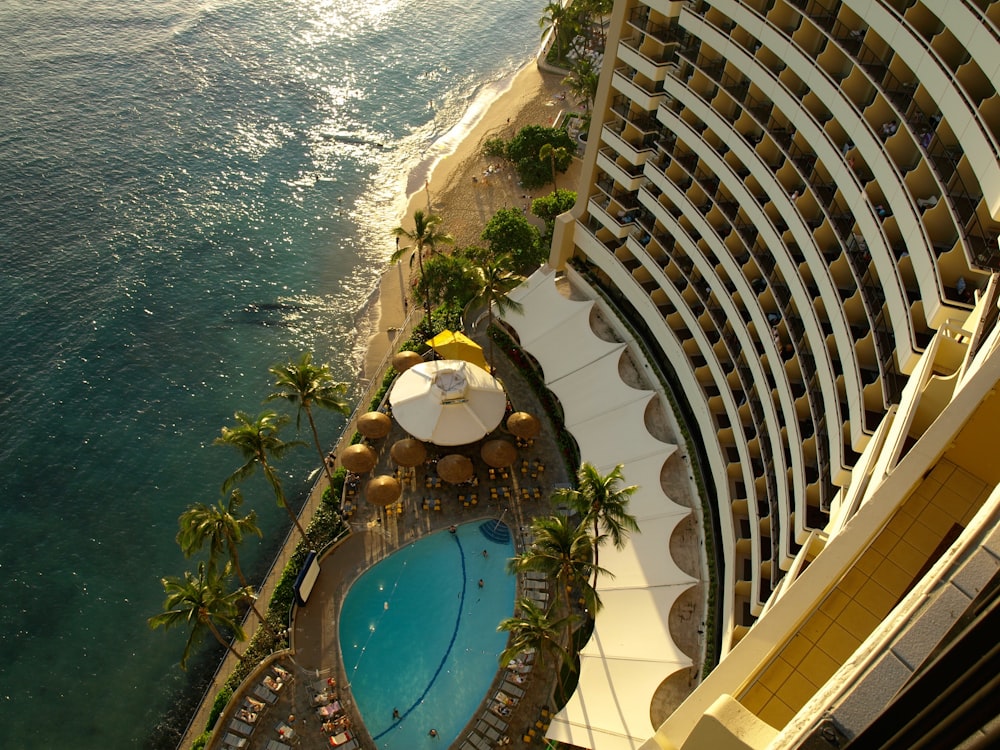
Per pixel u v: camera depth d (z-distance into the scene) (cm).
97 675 5038
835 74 3609
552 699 4550
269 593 5203
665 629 4278
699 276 5209
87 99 10844
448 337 6269
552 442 5984
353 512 5522
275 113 10969
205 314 7738
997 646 742
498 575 5216
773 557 3831
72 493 6091
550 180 8894
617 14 4953
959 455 1581
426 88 11812
